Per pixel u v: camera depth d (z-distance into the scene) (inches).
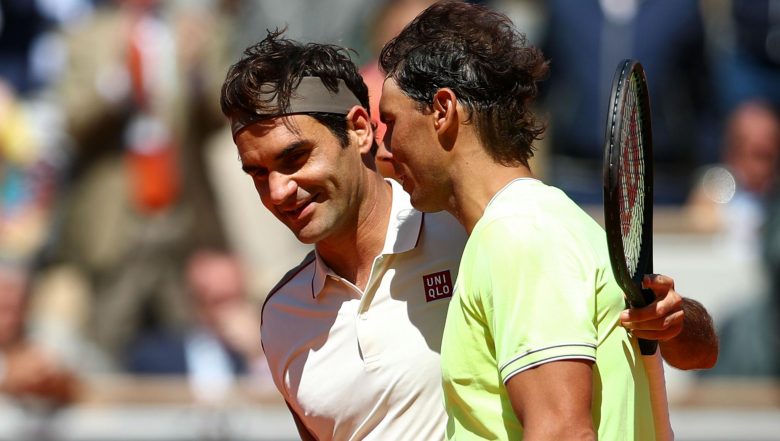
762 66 1079.0
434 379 437.7
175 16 1068.5
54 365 884.0
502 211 379.9
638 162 398.6
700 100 1018.7
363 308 440.8
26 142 1114.1
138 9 1066.1
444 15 404.2
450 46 393.4
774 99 1071.6
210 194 1048.2
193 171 1045.2
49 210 1094.4
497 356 369.4
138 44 1048.8
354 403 444.1
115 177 1035.3
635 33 989.2
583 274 369.1
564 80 990.4
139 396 874.1
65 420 872.9
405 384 438.3
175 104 1047.0
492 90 391.9
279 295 460.4
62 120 1066.7
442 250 442.3
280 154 415.8
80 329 999.6
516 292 366.0
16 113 1123.9
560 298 362.9
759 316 914.1
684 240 986.1
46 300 1003.3
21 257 1048.2
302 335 453.1
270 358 464.4
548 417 356.8
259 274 1037.8
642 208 406.9
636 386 385.4
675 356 425.1
